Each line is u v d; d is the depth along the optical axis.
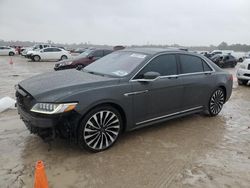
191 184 3.27
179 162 3.80
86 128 3.80
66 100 3.55
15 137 4.46
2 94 8.20
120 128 4.23
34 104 3.60
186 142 4.51
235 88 10.55
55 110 3.49
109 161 3.75
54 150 4.01
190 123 5.51
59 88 3.71
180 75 4.99
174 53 5.03
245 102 7.86
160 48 5.23
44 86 3.85
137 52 4.91
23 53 34.78
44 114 3.51
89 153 3.95
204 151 4.19
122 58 4.89
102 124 3.97
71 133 3.72
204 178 3.41
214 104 5.91
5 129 4.81
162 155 3.99
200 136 4.81
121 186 3.18
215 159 3.94
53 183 3.19
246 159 3.98
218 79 5.81
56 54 27.20
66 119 3.62
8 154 3.86
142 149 4.17
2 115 5.62
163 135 4.77
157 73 4.34
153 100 4.54
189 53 5.34
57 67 13.64
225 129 5.25
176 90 4.89
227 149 4.30
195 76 5.28
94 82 3.95
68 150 4.02
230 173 3.56
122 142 4.40
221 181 3.36
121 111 4.19
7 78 12.41
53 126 3.55
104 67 4.82
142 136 4.68
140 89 4.30
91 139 3.90
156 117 4.71
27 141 4.30
